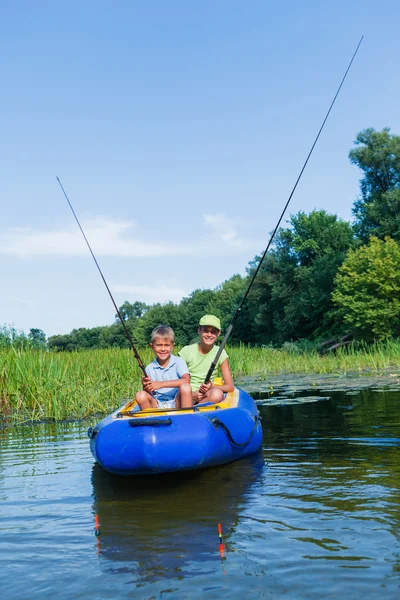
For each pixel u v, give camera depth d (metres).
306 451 4.75
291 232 44.34
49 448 5.46
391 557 2.44
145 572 2.42
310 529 2.82
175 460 3.90
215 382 5.96
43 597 2.24
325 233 42.56
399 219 34.16
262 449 4.97
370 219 36.59
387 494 3.35
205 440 3.99
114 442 3.92
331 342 31.25
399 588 2.16
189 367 5.37
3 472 4.48
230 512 3.17
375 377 11.84
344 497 3.33
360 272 28.91
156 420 3.95
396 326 27.77
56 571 2.48
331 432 5.53
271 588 2.21
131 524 3.06
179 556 2.56
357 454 4.50
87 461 4.79
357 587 2.18
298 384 11.21
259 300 46.91
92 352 11.93
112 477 4.21
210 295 69.31
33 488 3.96
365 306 27.48
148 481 4.06
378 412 6.61
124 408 4.88
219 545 2.67
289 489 3.58
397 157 37.38
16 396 8.28
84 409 7.87
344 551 2.52
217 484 3.83
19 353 8.89
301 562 2.43
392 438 5.04
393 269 27.05
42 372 8.76
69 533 2.97
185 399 4.55
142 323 83.19
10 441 6.00
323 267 38.53
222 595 2.17
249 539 2.72
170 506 3.36
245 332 50.25
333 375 13.10
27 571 2.50
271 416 6.89
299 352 28.23
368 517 2.95
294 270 42.38
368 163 38.25
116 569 2.47
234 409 4.70
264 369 16.28
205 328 5.28
